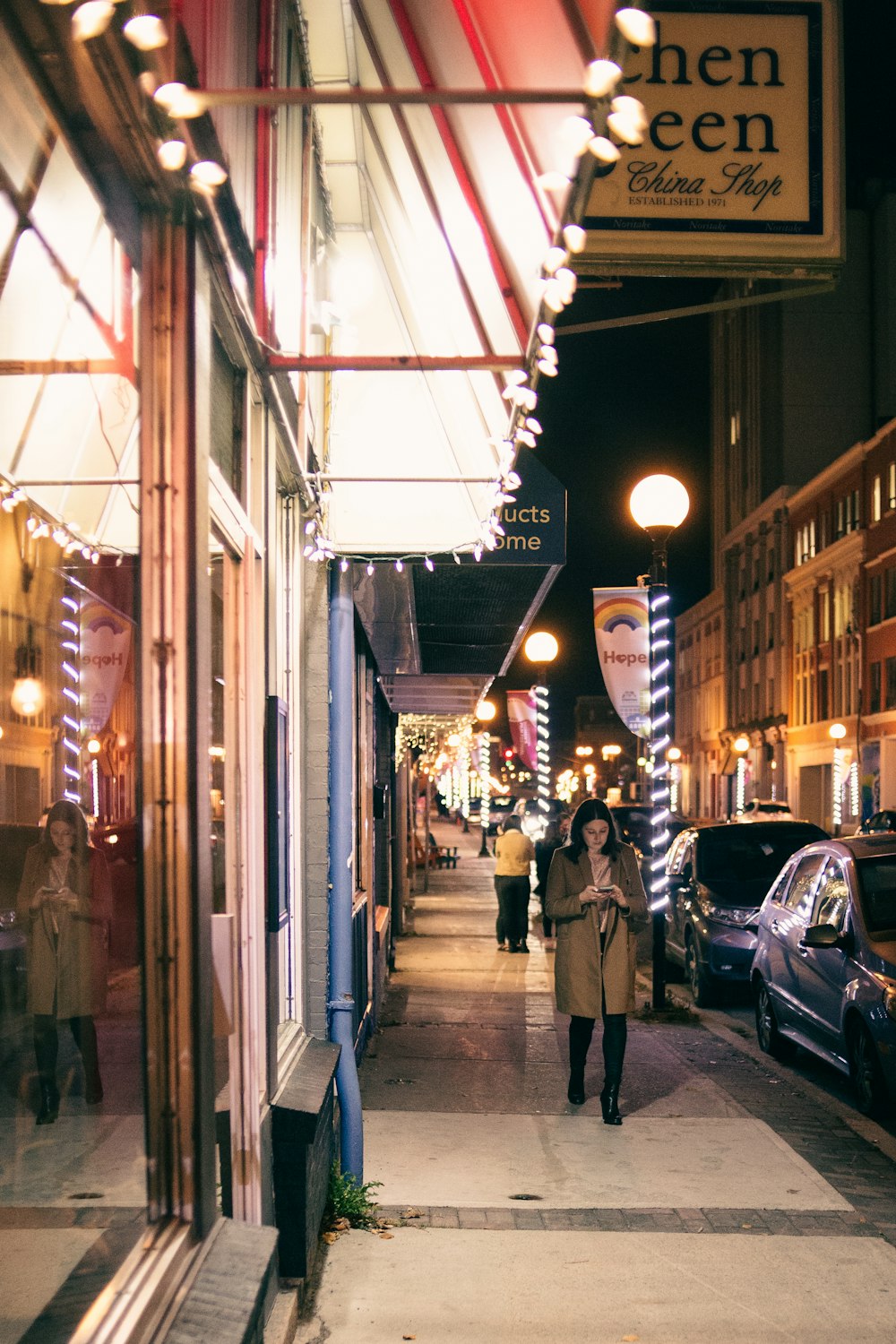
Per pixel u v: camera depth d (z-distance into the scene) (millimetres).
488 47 3152
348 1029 6598
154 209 3127
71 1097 5172
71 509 5344
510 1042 10789
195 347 3172
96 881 5223
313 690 6719
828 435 66500
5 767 4863
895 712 45688
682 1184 6641
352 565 7254
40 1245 3416
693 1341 4691
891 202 64875
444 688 16109
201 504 3223
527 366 4293
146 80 2527
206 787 3244
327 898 6652
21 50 2377
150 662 3127
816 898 10180
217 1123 4316
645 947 20250
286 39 4934
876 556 48438
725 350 80938
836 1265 5457
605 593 13875
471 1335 4727
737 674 73875
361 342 6746
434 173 4621
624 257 9266
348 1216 5973
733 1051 11023
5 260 3479
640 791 92125
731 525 77875
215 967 3729
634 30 2256
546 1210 6180
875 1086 8391
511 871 17859
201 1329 2781
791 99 9297
